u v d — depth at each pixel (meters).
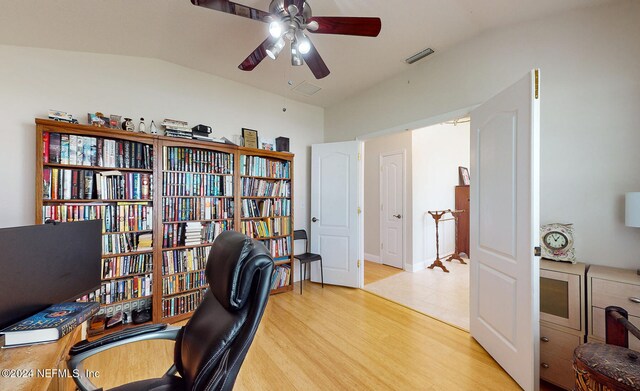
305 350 2.07
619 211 1.71
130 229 2.32
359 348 2.10
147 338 1.14
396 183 4.58
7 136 2.01
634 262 1.66
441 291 3.41
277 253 3.43
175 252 2.56
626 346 1.30
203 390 0.77
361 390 1.64
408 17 2.02
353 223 3.56
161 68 2.70
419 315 2.71
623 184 1.70
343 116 3.82
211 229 2.80
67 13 1.81
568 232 1.78
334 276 3.66
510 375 1.74
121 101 2.48
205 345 0.90
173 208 2.55
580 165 1.84
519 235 1.66
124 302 2.33
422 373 1.80
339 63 2.76
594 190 1.79
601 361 1.15
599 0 1.74
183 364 1.05
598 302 1.51
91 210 2.17
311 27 1.64
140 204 2.38
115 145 2.27
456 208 5.31
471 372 1.81
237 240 0.95
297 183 3.87
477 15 2.00
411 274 4.17
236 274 0.86
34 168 2.09
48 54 2.17
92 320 2.19
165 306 2.50
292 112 3.81
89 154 2.16
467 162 5.63
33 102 2.10
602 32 1.77
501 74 2.17
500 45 2.17
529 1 1.82
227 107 3.16
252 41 2.33
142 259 2.39
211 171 2.80
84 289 1.46
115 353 2.01
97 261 1.55
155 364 1.88
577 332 1.57
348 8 1.91
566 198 1.88
